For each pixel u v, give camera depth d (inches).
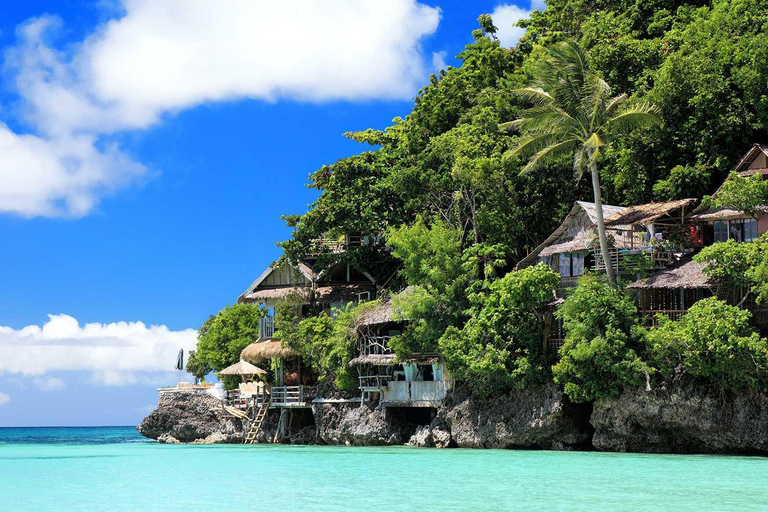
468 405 1815.9
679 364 1488.7
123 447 2448.3
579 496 932.0
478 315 1780.3
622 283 1621.6
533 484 1048.2
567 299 1599.4
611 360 1517.0
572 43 1662.2
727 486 1011.3
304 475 1214.3
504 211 1962.4
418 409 2124.8
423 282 1934.1
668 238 1674.5
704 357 1419.8
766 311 1504.7
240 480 1160.2
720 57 1780.3
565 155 1727.4
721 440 1460.4
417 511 834.8
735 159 1775.3
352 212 2268.7
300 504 896.3
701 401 1461.6
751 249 1446.9
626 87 2022.6
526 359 1668.3
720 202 1565.0
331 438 2167.8
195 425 2736.2
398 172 2150.6
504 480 1099.3
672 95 1819.6
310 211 2316.7
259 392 2524.6
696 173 1743.4
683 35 1967.3
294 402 2370.8
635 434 1558.8
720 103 1753.2
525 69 2180.1
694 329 1412.4
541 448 1710.1
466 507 859.4
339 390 2190.0
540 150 1697.8
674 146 1838.1
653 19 2242.9
